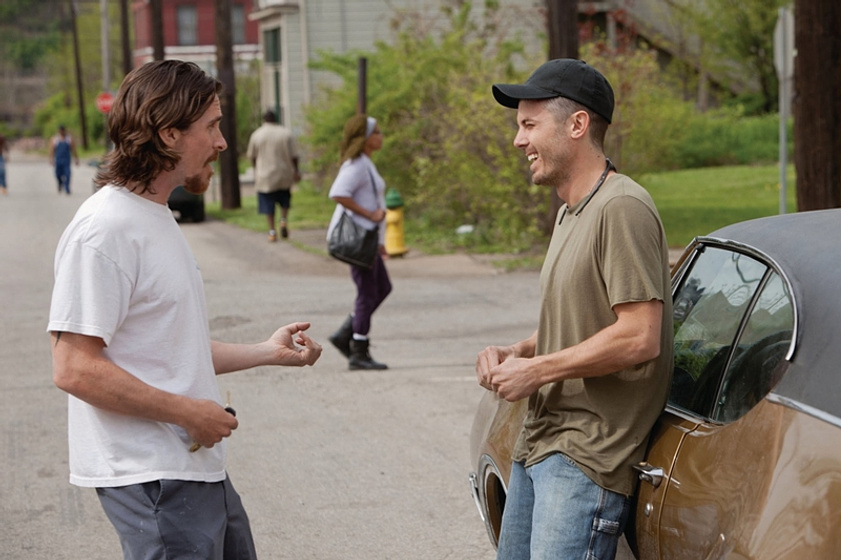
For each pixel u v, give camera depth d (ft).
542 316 10.97
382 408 25.53
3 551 17.26
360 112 53.57
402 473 20.77
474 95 54.03
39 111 338.95
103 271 9.43
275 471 21.02
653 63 56.65
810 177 32.58
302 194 88.99
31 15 467.52
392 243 51.75
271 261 52.11
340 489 19.93
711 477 9.14
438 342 33.01
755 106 103.76
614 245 10.03
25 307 39.88
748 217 58.44
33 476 20.94
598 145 10.68
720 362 10.01
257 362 11.32
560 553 10.23
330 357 31.30
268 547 17.26
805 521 7.79
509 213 53.78
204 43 189.06
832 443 7.90
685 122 62.75
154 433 9.70
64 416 25.11
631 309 9.90
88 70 320.09
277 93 118.62
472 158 54.70
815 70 32.14
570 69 10.59
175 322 9.84
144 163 9.67
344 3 104.58
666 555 9.68
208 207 82.69
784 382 8.67
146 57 194.08
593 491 10.26
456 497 19.42
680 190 74.38
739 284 10.31
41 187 125.49
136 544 9.69
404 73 65.51
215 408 9.80
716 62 103.91
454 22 80.89
